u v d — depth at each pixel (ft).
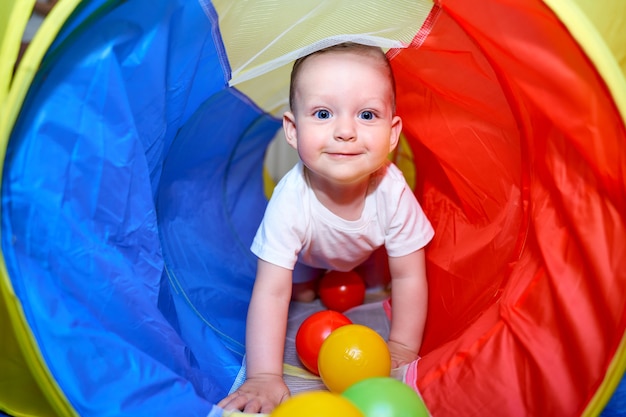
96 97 3.13
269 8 3.87
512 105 3.75
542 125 3.45
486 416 3.25
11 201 2.77
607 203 3.02
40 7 3.48
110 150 3.25
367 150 3.83
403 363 3.99
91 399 2.88
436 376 3.60
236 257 5.32
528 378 3.23
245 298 4.98
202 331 4.29
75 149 3.06
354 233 4.35
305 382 4.10
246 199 5.83
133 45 3.26
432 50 4.02
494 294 3.86
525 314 3.38
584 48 2.67
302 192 4.24
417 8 3.78
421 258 4.40
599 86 2.76
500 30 3.07
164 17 3.34
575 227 3.13
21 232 2.81
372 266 5.47
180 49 3.65
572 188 3.19
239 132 5.56
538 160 3.56
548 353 3.17
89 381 2.89
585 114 2.86
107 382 2.94
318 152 3.83
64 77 2.98
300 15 3.93
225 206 5.57
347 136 3.74
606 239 2.97
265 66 4.26
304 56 3.98
